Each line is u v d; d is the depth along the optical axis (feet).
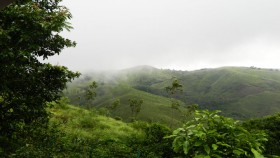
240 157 12.35
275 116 48.32
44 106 42.37
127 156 45.37
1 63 31.76
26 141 41.57
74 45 40.52
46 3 40.91
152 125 52.34
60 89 42.98
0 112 37.09
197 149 12.42
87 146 48.78
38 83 38.32
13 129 38.91
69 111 99.86
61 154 40.73
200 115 13.51
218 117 13.15
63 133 53.42
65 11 33.58
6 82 33.71
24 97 37.96
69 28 32.76
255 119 49.78
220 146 12.13
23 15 31.17
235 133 12.70
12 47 32.09
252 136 12.35
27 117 39.09
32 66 37.52
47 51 39.99
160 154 42.52
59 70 40.34
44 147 40.93
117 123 104.53
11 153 35.06
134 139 59.62
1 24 32.12
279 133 44.96
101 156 42.78
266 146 40.32
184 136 12.62
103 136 66.74
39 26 32.19
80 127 77.00
